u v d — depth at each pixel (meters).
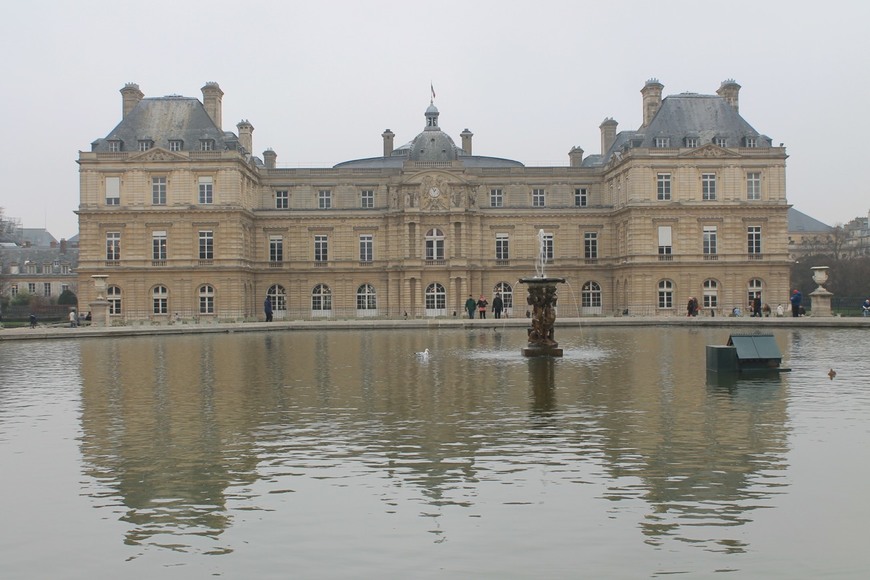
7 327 79.38
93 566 11.17
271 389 26.86
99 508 13.58
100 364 36.66
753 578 10.53
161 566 11.15
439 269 98.31
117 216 91.94
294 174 104.25
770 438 18.06
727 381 27.66
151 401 24.38
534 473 15.34
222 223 91.94
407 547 11.70
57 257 162.50
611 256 100.75
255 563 11.21
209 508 13.52
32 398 25.30
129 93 98.44
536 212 100.56
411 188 98.50
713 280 92.88
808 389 25.50
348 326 68.19
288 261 100.62
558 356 38.16
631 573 10.71
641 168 92.00
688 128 95.31
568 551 11.46
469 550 11.55
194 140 93.94
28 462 16.62
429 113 102.69
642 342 47.50
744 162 92.50
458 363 35.28
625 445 17.52
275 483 14.92
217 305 92.25
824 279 71.00
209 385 28.09
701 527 12.31
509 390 26.06
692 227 92.44
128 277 92.06
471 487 14.48
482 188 104.25
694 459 16.22
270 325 67.50
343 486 14.67
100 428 20.05
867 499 13.50
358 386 27.42
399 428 19.66
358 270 100.25
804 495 13.76
